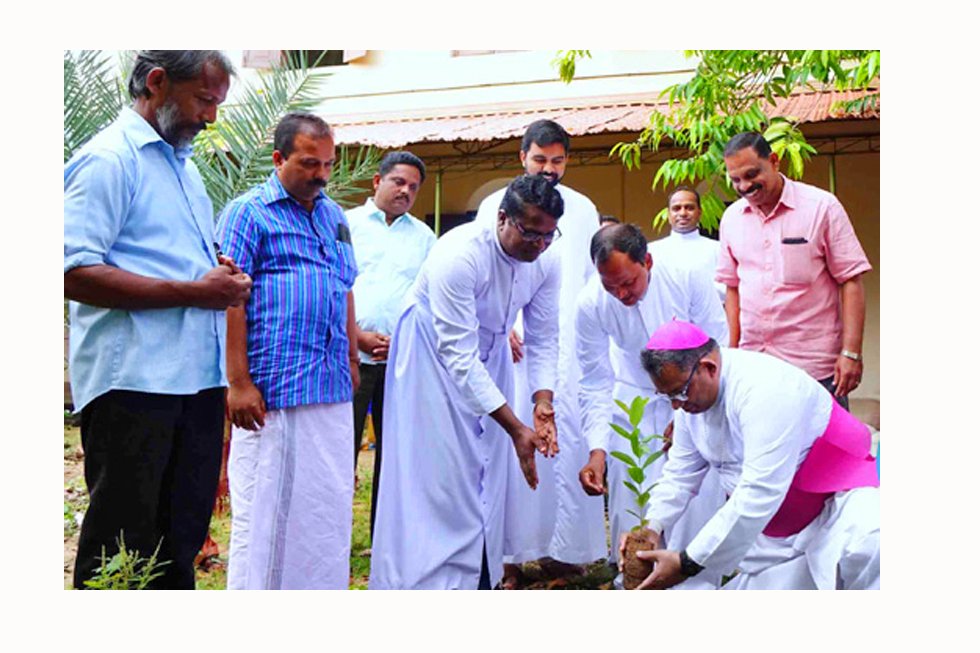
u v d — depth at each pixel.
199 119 3.57
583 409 4.88
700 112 6.48
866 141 10.10
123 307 3.35
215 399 3.69
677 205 5.75
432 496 4.27
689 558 3.54
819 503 3.65
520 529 4.62
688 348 3.53
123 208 3.42
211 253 3.72
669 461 3.98
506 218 4.09
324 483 3.90
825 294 4.95
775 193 4.96
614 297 4.66
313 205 4.04
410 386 4.29
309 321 3.87
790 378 3.55
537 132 4.87
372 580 4.29
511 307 4.39
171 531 3.65
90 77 5.06
